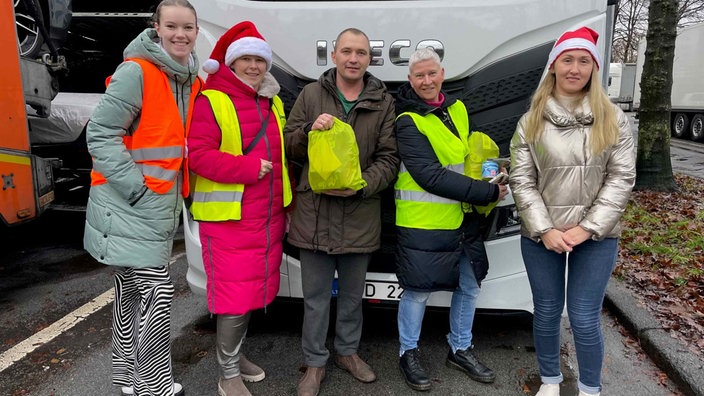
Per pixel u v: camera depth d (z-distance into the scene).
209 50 3.23
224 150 2.57
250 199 2.62
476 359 3.15
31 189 4.07
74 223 6.82
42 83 4.50
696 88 16.58
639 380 3.12
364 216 2.80
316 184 2.61
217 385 3.04
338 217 2.77
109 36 6.91
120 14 6.22
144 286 2.54
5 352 3.46
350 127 2.57
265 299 2.76
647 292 4.14
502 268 3.14
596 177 2.43
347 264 2.91
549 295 2.64
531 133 2.50
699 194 7.98
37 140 5.69
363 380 3.05
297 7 3.16
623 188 2.39
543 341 2.72
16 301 4.33
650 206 7.06
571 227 2.46
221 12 3.21
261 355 3.39
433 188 2.68
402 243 2.83
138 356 2.58
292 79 3.25
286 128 2.84
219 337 2.77
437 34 3.09
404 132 2.71
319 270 2.85
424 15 3.09
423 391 2.98
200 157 2.49
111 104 2.29
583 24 3.07
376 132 2.80
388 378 3.13
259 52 2.57
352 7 3.13
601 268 2.49
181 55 2.44
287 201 2.80
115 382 2.83
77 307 4.21
